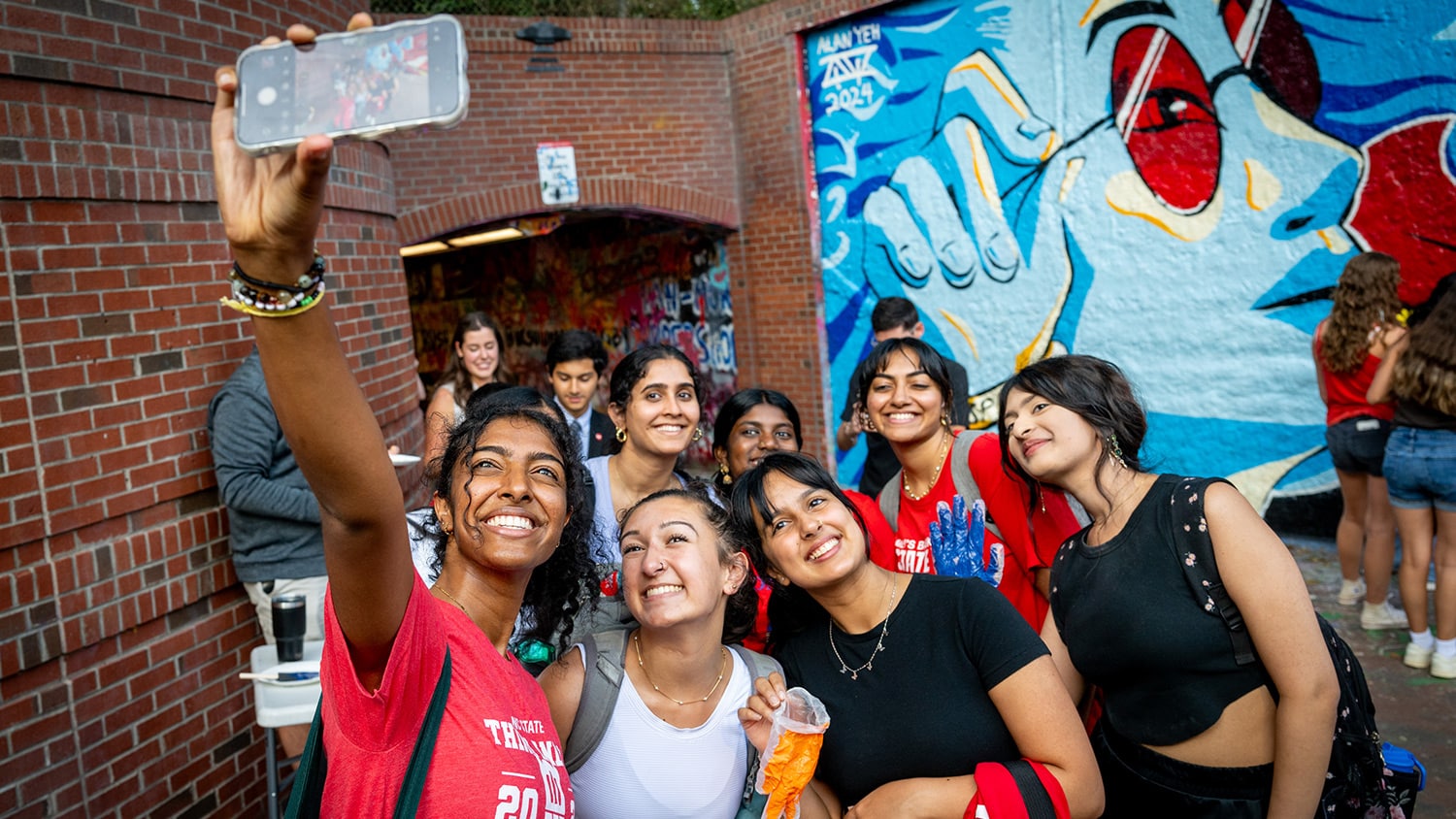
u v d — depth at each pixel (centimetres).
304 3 477
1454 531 440
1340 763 218
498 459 176
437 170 820
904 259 832
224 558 383
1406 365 438
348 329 502
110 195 343
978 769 196
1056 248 726
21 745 305
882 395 317
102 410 336
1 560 304
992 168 758
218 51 405
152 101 368
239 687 387
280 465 378
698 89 920
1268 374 624
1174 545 211
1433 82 536
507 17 836
